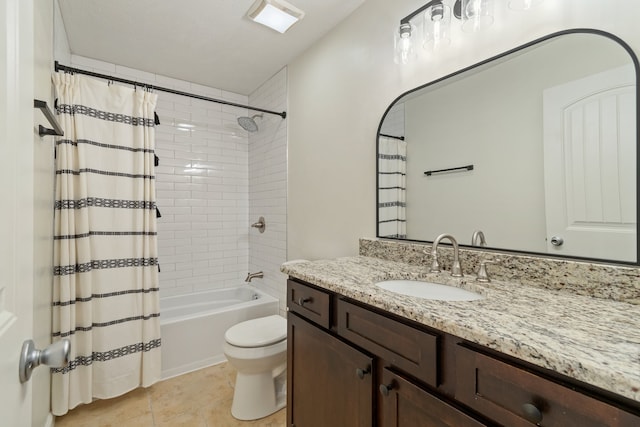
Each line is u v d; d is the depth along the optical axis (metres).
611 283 0.86
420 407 0.79
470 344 0.70
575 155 0.98
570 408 0.53
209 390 1.95
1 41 0.48
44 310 1.31
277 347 1.70
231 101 3.07
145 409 1.75
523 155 1.11
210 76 2.73
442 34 1.35
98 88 1.80
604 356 0.52
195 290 2.90
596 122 0.94
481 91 1.23
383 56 1.65
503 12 1.17
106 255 1.79
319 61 2.13
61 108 1.65
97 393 1.74
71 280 1.65
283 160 2.57
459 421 0.70
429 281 1.19
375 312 0.94
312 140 2.21
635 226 0.86
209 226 2.97
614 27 0.91
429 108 1.42
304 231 2.30
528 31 1.10
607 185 0.91
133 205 1.90
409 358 0.82
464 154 1.29
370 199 1.73
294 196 2.43
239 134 3.14
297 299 1.32
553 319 0.70
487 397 0.65
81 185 1.69
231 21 1.93
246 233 3.17
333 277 1.15
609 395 0.50
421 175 1.46
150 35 2.08
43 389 1.38
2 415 0.46
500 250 1.17
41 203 1.21
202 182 2.94
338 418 1.08
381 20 1.66
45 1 1.26
